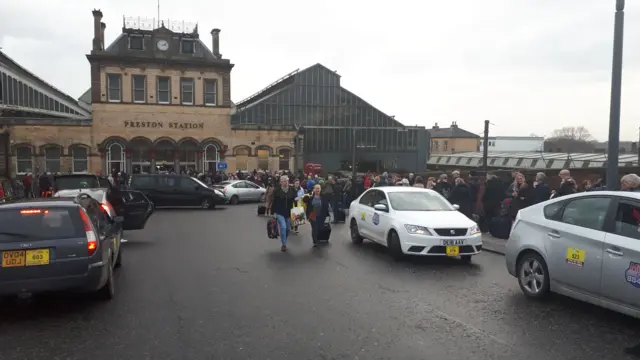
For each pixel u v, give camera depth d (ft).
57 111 152.66
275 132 143.02
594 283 19.29
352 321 19.62
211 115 137.28
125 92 130.11
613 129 29.78
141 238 44.09
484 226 45.29
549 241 21.70
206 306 21.77
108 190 45.68
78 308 21.47
